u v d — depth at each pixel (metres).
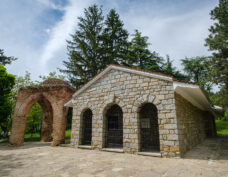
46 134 13.92
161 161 5.67
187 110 8.64
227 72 15.41
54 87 11.21
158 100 6.98
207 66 17.67
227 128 25.00
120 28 21.06
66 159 6.28
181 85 6.59
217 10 16.45
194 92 7.90
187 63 27.22
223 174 4.05
